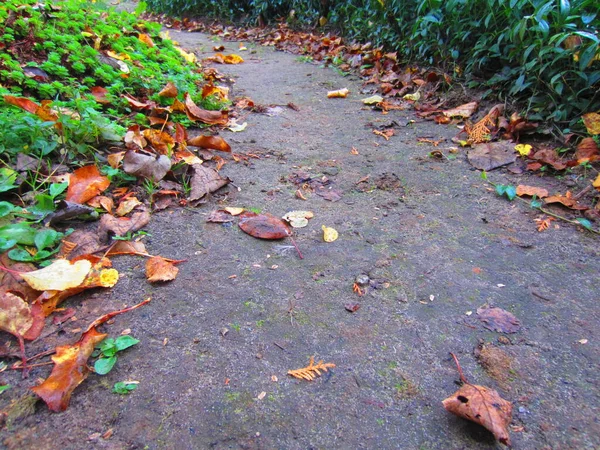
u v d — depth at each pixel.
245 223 1.90
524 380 1.21
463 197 2.20
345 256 1.73
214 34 7.55
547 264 1.69
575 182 2.28
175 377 1.21
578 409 1.13
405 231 1.91
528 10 2.93
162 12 9.23
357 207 2.11
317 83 4.33
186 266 1.66
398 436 1.06
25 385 1.17
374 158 2.66
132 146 2.35
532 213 2.05
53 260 1.60
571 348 1.31
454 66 3.58
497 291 1.55
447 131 3.07
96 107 2.56
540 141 2.72
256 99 3.78
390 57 4.34
